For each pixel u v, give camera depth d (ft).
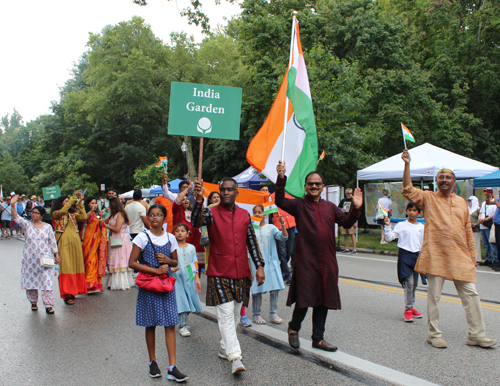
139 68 92.73
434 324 15.24
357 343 15.52
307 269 14.23
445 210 15.64
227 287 13.14
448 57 82.28
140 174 88.79
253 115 68.49
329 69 55.67
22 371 13.41
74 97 117.70
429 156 41.65
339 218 14.80
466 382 12.05
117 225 26.08
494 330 16.92
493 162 82.53
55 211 23.16
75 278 23.26
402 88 67.26
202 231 13.50
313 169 18.01
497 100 88.22
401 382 12.09
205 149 104.99
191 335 17.03
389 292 23.97
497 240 31.86
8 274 31.83
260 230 18.66
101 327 18.12
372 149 67.36
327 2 70.69
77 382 12.53
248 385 12.09
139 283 12.60
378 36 66.49
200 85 16.46
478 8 92.02
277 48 68.33
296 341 14.94
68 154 130.72
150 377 12.84
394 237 18.78
